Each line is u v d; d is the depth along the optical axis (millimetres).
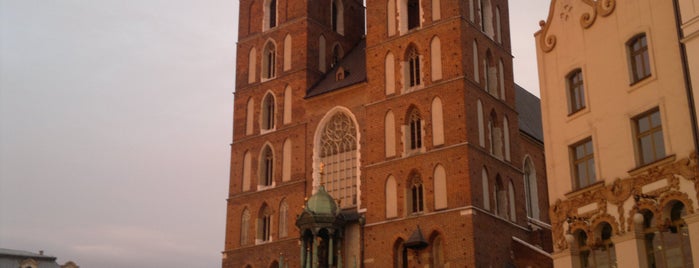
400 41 64562
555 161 43594
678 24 36094
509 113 65750
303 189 67062
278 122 71438
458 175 57500
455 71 60406
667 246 35469
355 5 80375
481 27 65375
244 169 72500
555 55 44688
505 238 59219
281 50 73812
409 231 58594
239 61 77000
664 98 36406
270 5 77375
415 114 62188
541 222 70062
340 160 66125
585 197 40688
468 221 55781
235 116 75125
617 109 39312
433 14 63281
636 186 37281
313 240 59750
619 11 39906
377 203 61344
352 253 61625
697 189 33969
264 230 69188
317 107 69000
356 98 66438
